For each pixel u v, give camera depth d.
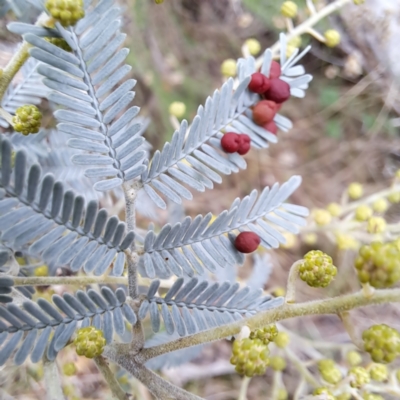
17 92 0.08
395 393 0.08
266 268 0.11
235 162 0.06
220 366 0.17
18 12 0.06
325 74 0.21
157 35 0.17
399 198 0.11
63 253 0.05
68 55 0.05
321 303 0.05
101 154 0.05
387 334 0.05
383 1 0.19
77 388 0.12
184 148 0.06
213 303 0.06
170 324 0.05
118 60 0.05
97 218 0.05
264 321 0.05
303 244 0.18
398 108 0.21
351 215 0.12
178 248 0.06
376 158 0.22
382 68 0.20
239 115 0.06
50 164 0.08
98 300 0.05
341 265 0.18
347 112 0.21
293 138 0.21
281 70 0.07
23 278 0.06
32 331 0.05
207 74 0.19
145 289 0.08
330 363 0.09
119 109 0.05
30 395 0.11
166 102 0.16
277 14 0.17
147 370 0.06
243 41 0.19
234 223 0.06
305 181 0.21
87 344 0.05
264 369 0.05
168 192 0.06
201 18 0.19
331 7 0.08
